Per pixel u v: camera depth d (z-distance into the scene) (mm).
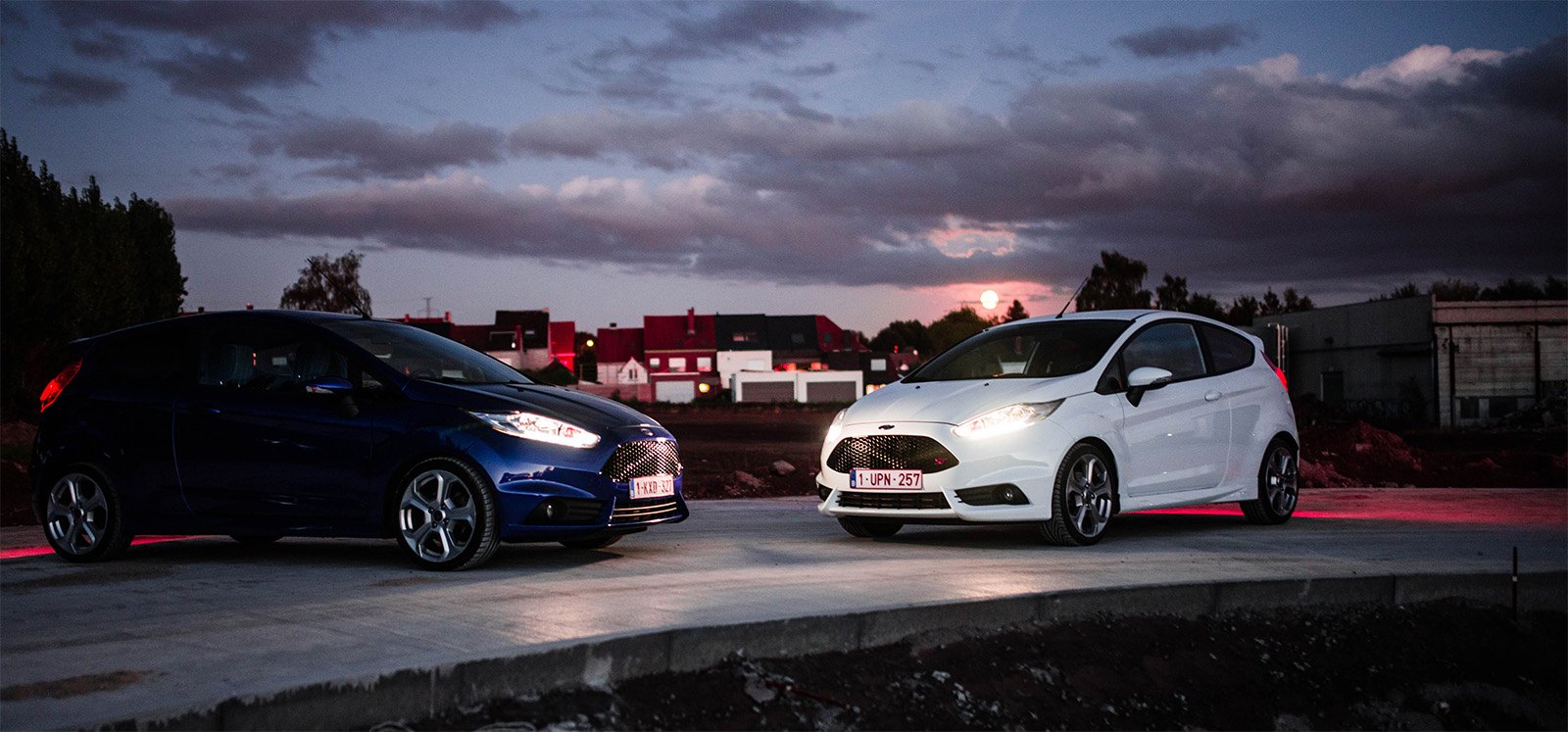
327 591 4840
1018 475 6344
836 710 3600
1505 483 13320
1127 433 6875
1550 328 36656
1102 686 4188
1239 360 8086
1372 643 5020
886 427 6609
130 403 6145
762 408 58188
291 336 6086
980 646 4277
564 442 5648
